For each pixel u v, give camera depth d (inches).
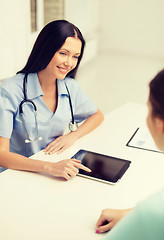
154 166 49.9
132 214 20.5
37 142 58.8
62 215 37.6
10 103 54.2
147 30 264.4
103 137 60.6
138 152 54.6
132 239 20.1
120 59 260.1
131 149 55.7
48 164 46.8
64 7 197.0
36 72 56.6
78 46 53.8
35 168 46.8
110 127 65.5
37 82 56.3
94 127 64.1
